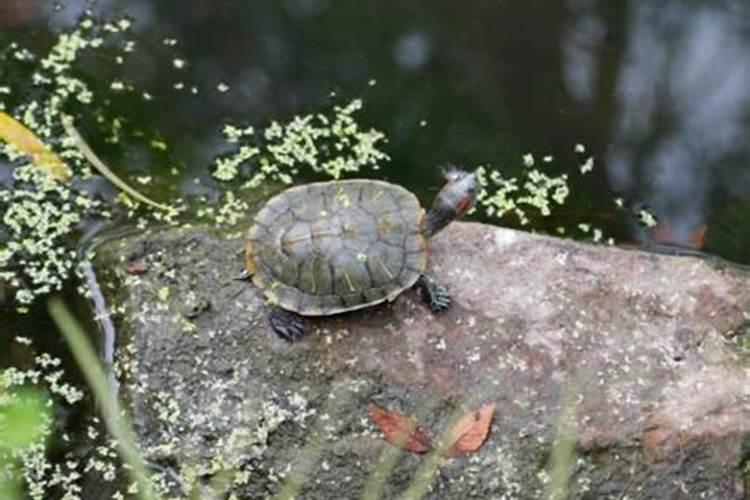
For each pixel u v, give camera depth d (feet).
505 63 36.52
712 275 29.89
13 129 33.37
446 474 26.43
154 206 32.30
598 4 38.27
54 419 27.94
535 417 27.07
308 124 34.73
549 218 32.83
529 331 28.30
